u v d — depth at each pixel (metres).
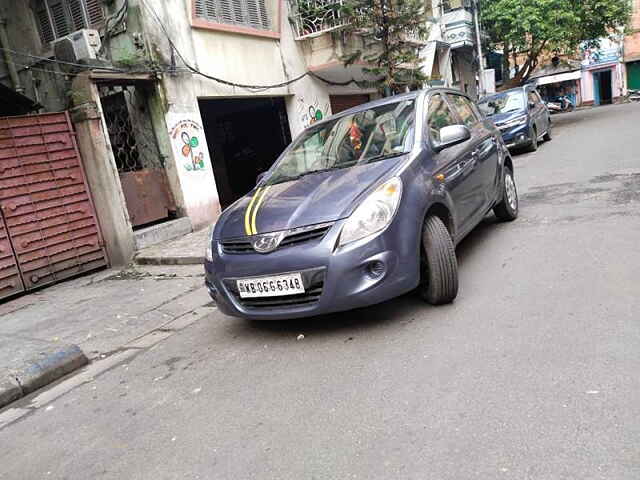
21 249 7.27
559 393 2.67
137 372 4.08
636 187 7.12
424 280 4.06
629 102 33.66
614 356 2.93
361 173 4.12
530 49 20.23
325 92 13.76
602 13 19.73
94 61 7.95
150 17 8.89
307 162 4.88
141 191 8.85
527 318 3.62
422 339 3.57
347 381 3.19
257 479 2.42
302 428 2.78
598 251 4.77
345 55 12.36
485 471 2.20
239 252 3.88
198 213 9.56
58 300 6.75
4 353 4.59
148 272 7.50
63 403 3.77
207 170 9.84
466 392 2.83
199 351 4.22
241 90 10.88
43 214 7.54
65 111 7.89
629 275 4.08
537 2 18.69
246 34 11.00
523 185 8.86
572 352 3.05
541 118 14.85
